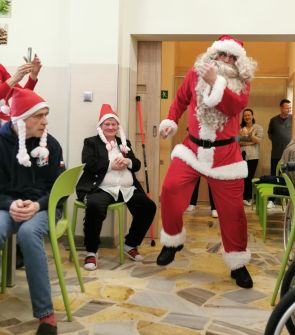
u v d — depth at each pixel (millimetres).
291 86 6555
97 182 3297
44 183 2365
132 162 3447
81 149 3752
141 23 3789
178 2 3742
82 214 3732
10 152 2279
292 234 2461
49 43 3828
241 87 2684
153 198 4086
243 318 2346
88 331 2152
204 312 2416
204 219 5215
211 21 3719
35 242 2043
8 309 2406
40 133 2270
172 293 2691
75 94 3740
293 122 6145
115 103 3713
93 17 3697
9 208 2176
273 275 3080
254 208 6039
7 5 3828
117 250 3682
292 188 2367
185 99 2934
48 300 2068
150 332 2158
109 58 3701
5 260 2631
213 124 2701
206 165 2758
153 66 4043
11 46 3850
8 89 2934
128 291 2709
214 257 3520
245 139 6258
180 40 3973
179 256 3531
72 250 2615
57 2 3799
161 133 2994
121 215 3258
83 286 2668
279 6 3648
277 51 7129
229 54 2707
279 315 1474
